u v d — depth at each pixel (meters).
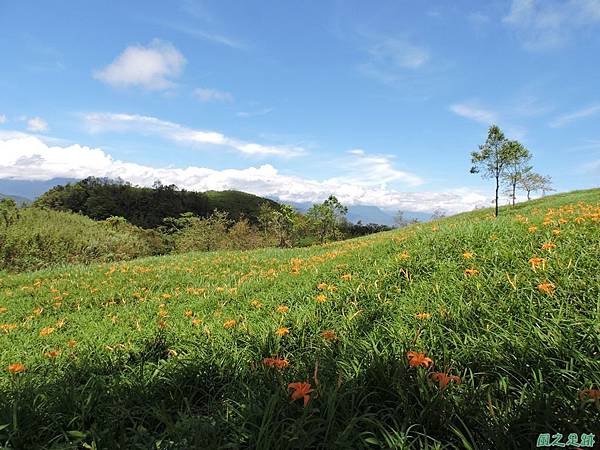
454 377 2.12
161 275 11.43
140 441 2.05
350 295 4.89
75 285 10.60
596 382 2.03
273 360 2.52
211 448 1.76
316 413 2.07
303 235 58.16
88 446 1.88
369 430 1.95
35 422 2.21
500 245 5.18
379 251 7.79
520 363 2.39
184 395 2.80
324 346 3.21
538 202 41.78
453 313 3.32
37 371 3.68
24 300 9.02
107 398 2.63
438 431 1.93
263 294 6.41
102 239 24.81
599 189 39.16
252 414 2.06
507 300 3.36
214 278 10.14
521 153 31.39
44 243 20.95
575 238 4.68
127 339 4.63
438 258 5.64
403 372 2.34
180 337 4.25
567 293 3.17
